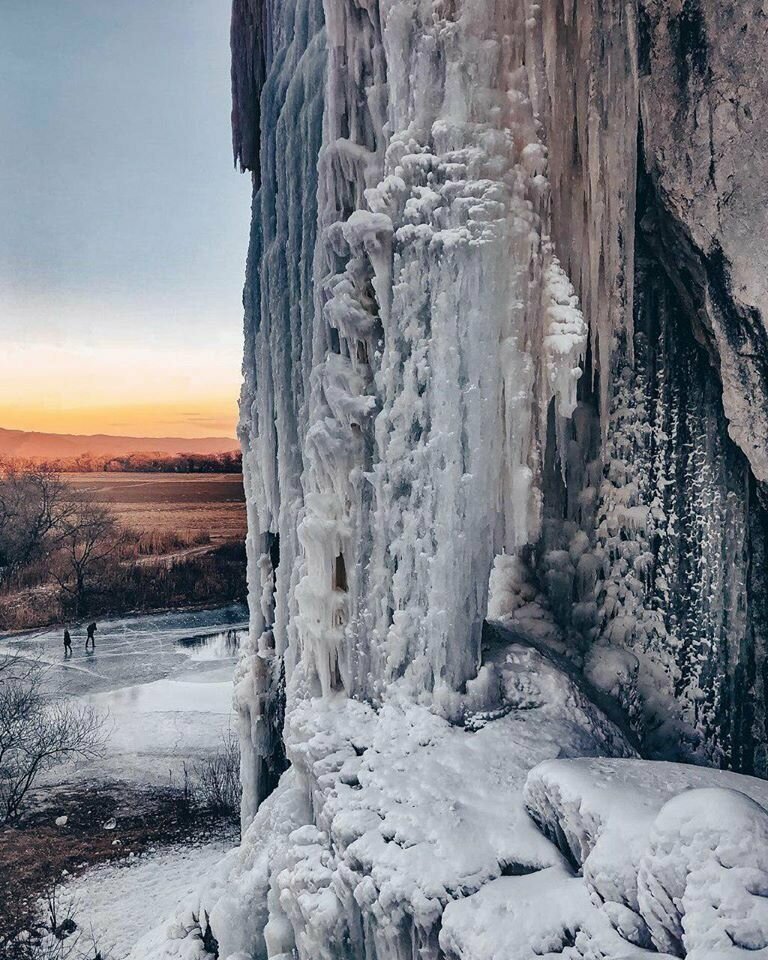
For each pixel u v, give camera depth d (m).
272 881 4.62
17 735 16.23
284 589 5.93
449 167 4.25
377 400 4.70
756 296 4.36
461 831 3.48
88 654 22.95
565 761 3.42
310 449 4.95
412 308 4.41
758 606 5.07
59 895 11.56
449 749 4.12
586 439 5.30
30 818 13.91
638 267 5.34
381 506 4.63
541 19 4.43
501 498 4.38
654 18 4.56
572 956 2.64
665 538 5.36
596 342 4.93
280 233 5.73
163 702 19.06
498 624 4.98
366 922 3.49
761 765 5.11
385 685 4.63
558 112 4.52
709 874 2.31
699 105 4.46
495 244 4.21
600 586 5.35
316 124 5.34
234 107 7.41
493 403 4.29
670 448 5.33
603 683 4.98
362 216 4.48
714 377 5.14
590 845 2.97
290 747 4.75
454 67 4.29
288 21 5.73
